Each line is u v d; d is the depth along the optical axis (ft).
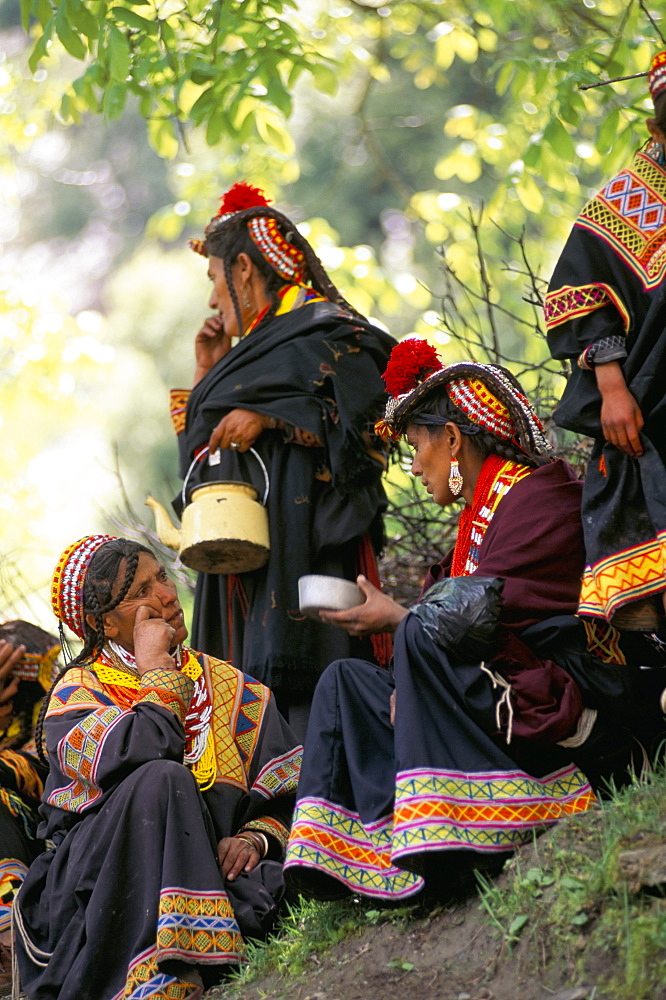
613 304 25.02
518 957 21.01
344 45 66.85
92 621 27.55
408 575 41.29
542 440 25.96
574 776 23.62
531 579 24.50
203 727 27.07
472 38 63.93
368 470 34.55
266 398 34.27
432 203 66.69
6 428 68.69
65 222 145.59
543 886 21.70
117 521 46.73
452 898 23.13
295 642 33.06
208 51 46.26
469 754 22.93
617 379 24.38
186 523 33.65
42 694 31.76
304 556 33.73
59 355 66.08
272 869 26.40
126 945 24.44
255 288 36.22
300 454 34.40
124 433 103.45
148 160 143.23
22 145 65.36
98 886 24.56
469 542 25.98
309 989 22.52
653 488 23.67
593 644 24.72
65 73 90.07
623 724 24.26
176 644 27.58
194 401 35.86
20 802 29.99
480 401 25.88
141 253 124.36
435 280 103.60
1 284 66.28
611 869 20.93
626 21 45.16
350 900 24.49
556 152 45.11
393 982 21.80
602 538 23.89
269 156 65.92
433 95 110.93
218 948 24.20
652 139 25.12
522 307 64.59
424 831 22.06
